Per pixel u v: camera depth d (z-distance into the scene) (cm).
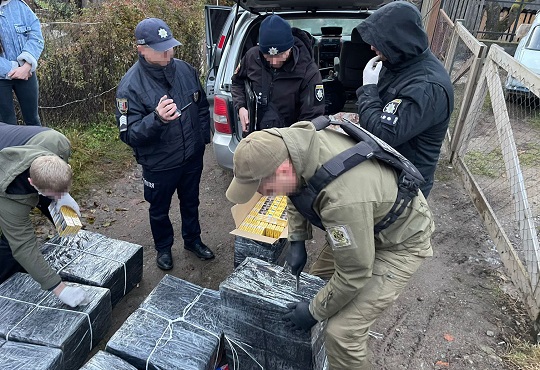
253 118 284
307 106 278
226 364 221
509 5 837
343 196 138
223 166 350
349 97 407
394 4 194
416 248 173
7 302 220
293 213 193
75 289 218
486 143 455
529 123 409
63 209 212
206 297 230
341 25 434
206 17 427
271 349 197
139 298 280
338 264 149
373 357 237
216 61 383
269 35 253
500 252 312
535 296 253
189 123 260
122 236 343
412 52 195
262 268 208
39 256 205
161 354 195
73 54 462
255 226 261
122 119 239
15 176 184
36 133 214
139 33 229
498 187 390
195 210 301
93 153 451
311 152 138
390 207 152
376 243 172
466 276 297
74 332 206
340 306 160
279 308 181
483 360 235
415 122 194
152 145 249
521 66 316
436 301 276
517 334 252
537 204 367
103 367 189
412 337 250
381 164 154
